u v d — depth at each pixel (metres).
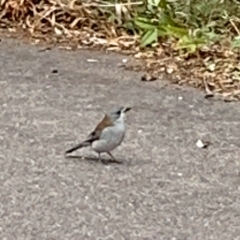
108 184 8.06
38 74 11.64
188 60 12.48
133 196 7.84
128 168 8.48
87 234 7.09
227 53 12.66
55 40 13.20
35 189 7.88
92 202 7.68
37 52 12.65
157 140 9.40
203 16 13.72
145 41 12.95
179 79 11.83
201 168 8.65
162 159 8.81
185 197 7.91
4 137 9.19
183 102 10.90
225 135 9.72
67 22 13.65
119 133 8.37
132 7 13.75
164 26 13.15
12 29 13.52
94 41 13.18
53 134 9.36
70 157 8.69
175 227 7.30
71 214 7.42
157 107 10.61
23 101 10.48
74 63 12.23
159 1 13.52
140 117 10.17
